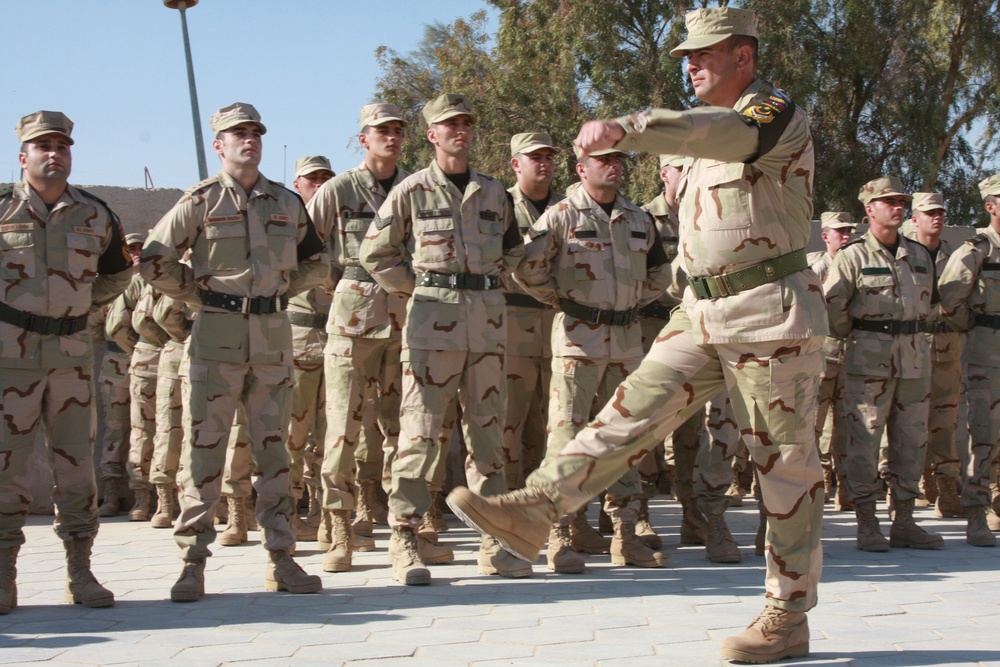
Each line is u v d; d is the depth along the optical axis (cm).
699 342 399
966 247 725
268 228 559
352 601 527
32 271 522
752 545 716
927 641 439
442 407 591
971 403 722
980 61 2480
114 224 561
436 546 646
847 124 2508
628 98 2336
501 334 607
